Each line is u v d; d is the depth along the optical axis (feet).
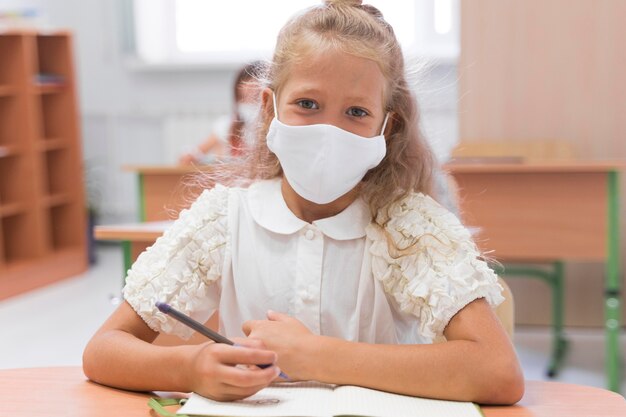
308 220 3.78
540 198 9.55
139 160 20.21
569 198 9.46
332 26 3.47
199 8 19.11
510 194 9.62
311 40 3.44
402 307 3.55
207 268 3.77
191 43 19.33
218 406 2.97
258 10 18.80
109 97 20.21
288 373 3.23
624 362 10.61
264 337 3.28
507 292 3.95
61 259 16.81
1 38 16.34
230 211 3.85
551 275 11.46
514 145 11.75
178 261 3.70
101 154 20.40
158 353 3.28
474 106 12.39
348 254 3.69
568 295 12.39
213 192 3.94
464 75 12.41
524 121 12.26
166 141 19.35
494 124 12.35
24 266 15.81
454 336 3.30
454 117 16.52
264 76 3.84
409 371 3.11
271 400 3.03
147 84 19.98
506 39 12.23
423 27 17.63
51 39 17.62
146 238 6.46
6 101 16.51
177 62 19.36
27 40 16.37
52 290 15.88
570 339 11.85
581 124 12.09
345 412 2.85
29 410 3.09
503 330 3.28
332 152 3.39
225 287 3.79
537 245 9.59
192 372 3.12
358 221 3.72
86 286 16.22
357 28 3.47
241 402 3.01
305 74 3.43
